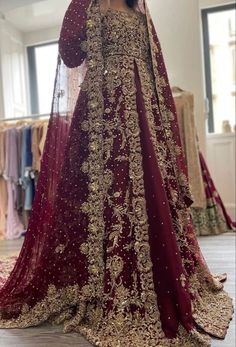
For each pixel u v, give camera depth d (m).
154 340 1.24
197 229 3.76
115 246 1.36
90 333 1.32
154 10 4.55
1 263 2.66
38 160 4.11
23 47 5.78
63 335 1.38
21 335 1.40
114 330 1.28
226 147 4.67
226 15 4.94
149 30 1.61
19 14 5.17
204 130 4.45
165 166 1.51
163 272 1.34
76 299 1.44
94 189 1.45
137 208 1.38
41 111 5.84
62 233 1.49
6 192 4.34
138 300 1.31
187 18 4.47
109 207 1.41
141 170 1.41
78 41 1.52
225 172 4.67
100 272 1.41
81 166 1.50
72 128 1.53
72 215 1.48
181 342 1.24
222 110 4.96
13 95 5.41
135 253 1.35
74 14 1.51
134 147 1.43
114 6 1.58
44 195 1.60
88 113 1.51
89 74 1.51
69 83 1.61
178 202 1.54
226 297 1.67
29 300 1.51
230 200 4.64
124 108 1.46
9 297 1.55
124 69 1.50
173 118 1.61
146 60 1.59
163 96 1.60
